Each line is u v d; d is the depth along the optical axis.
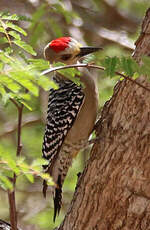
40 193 16.83
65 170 11.67
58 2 11.61
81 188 9.14
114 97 9.10
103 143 8.90
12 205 7.80
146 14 8.86
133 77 7.77
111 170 8.60
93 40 17.53
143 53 8.51
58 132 11.55
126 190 8.39
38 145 16.11
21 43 7.83
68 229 9.20
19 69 6.25
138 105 8.44
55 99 11.73
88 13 18.67
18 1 17.36
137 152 8.32
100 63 7.23
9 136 16.39
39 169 6.80
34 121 16.42
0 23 8.09
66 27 16.41
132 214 8.35
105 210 8.65
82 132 11.41
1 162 6.46
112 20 18.75
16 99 7.43
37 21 11.36
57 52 11.46
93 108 11.23
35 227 15.76
